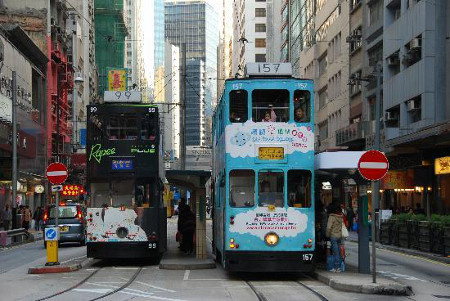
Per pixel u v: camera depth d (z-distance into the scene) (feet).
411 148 117.60
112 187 68.13
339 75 191.83
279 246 53.72
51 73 208.95
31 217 175.42
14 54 155.43
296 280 54.65
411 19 128.88
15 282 53.26
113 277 57.36
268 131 54.95
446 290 47.37
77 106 267.80
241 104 55.47
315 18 223.92
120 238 67.41
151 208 68.08
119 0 371.76
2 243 104.53
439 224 77.36
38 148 181.57
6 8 199.41
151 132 68.90
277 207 54.08
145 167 68.28
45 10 201.77
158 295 44.70
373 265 46.47
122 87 295.89
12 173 132.87
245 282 53.16
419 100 125.18
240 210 54.08
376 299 42.29
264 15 431.02
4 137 135.64
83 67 292.61
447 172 108.17
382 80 149.28
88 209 67.82
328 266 57.31
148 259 77.51
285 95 55.57
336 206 57.06
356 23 173.58
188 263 65.21
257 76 57.11
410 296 44.06
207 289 48.21
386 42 144.46
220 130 62.13
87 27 303.07
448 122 94.02
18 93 158.51
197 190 73.00
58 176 64.39
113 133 68.64
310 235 53.98
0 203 146.92
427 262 71.92
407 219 90.89
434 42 121.19
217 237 69.00
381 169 47.50
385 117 143.02
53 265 63.52
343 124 185.57
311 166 54.85
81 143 231.71
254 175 54.54
